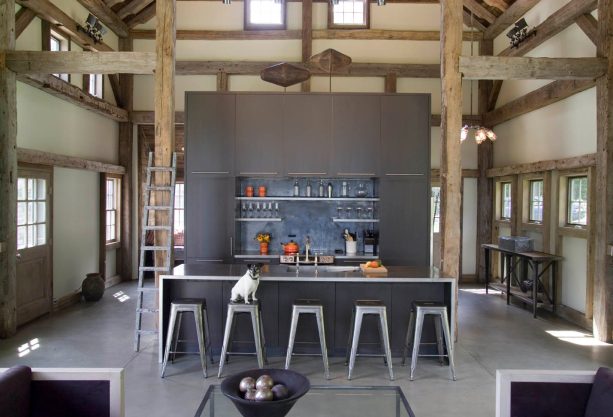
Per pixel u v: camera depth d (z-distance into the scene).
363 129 6.70
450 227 5.87
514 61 5.88
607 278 5.73
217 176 6.63
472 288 9.15
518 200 8.37
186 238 6.62
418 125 6.68
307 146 6.69
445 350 4.95
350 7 9.38
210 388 3.28
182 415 3.72
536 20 7.74
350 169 6.70
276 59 9.29
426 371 4.68
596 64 5.79
